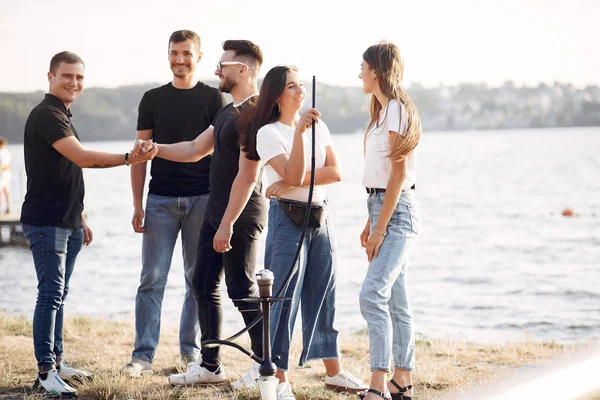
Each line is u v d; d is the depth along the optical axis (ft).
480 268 74.33
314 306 17.53
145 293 20.44
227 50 18.42
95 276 70.79
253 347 18.33
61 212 18.37
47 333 18.29
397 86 16.05
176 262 75.51
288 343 17.01
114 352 23.07
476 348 24.26
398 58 16.17
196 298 18.89
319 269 17.34
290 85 16.74
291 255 16.83
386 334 16.05
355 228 119.03
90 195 200.64
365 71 16.22
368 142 16.47
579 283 63.00
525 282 64.54
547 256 82.28
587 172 246.27
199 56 20.76
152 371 20.39
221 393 18.24
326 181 16.78
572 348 24.23
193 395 18.10
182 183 20.38
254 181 17.31
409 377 16.98
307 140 16.74
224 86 18.48
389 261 15.97
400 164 15.66
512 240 97.96
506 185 201.16
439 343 24.91
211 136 19.61
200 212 20.51
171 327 29.27
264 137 16.56
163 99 20.66
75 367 20.98
